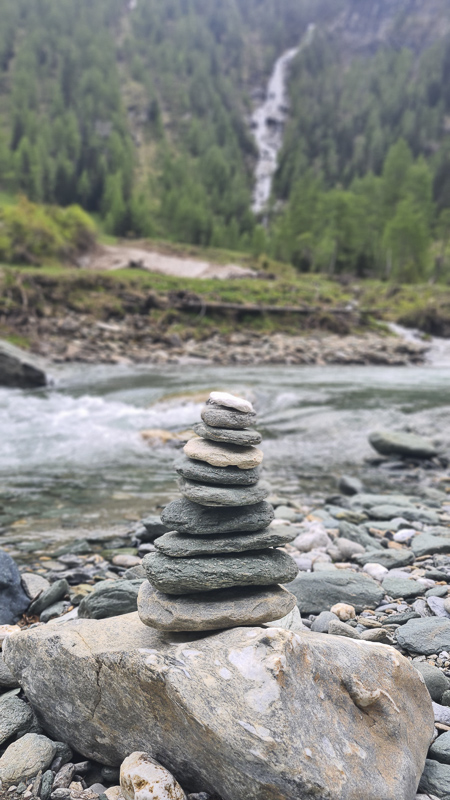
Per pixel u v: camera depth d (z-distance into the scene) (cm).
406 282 6444
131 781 273
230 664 280
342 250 7175
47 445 1174
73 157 11006
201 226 8519
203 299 3597
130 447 1177
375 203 8019
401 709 306
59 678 322
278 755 247
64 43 14988
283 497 899
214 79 18900
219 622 318
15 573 498
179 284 4181
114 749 309
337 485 987
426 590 524
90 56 15150
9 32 16188
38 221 5150
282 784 245
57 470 1013
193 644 303
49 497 862
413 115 14862
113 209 8250
